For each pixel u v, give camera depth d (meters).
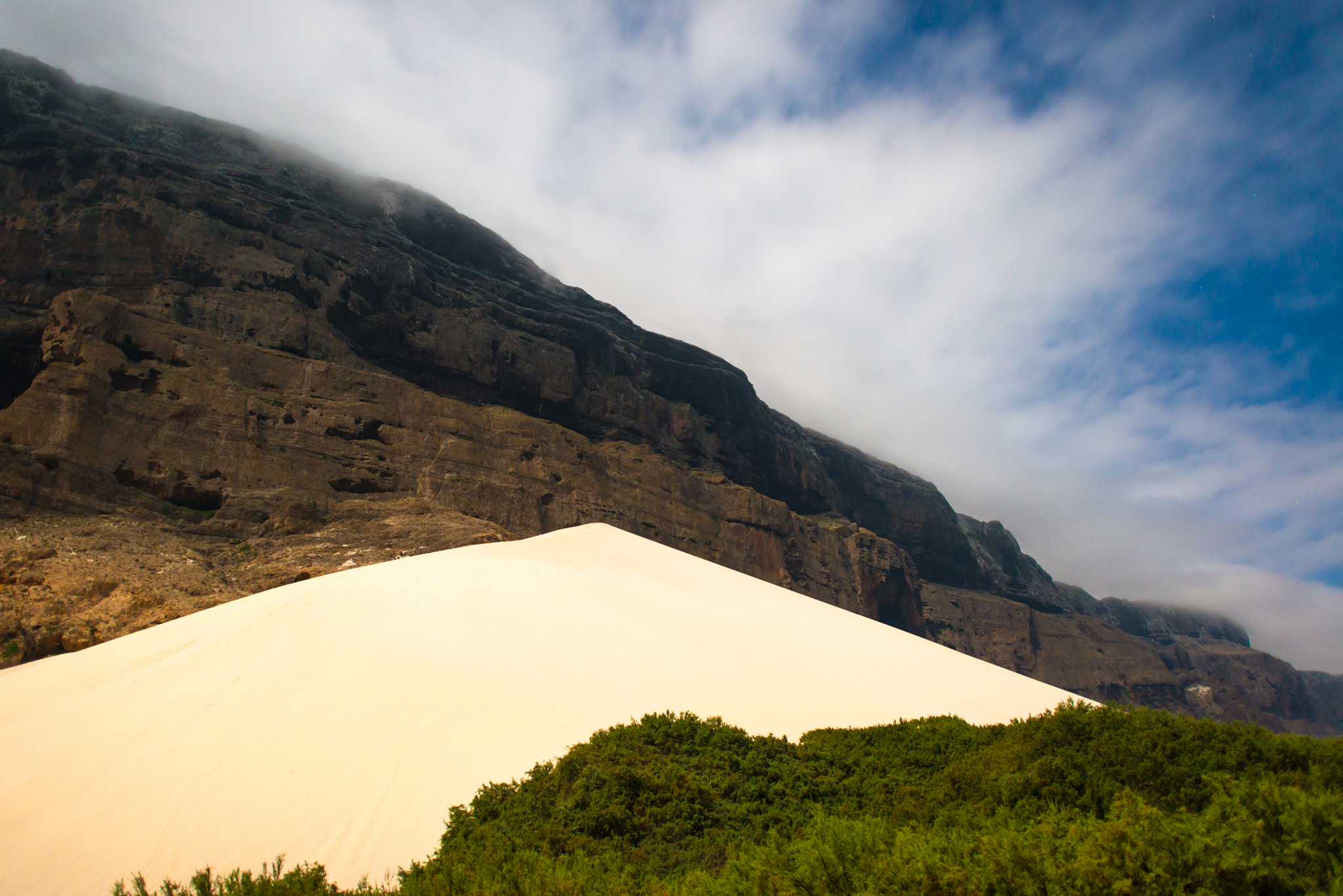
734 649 24.30
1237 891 6.98
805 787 13.91
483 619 21.67
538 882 9.45
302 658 17.45
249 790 13.46
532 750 15.47
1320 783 9.17
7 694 16.92
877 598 100.75
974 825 10.60
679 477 81.50
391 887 11.56
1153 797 10.30
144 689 16.31
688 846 11.82
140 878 10.30
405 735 15.25
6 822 12.19
